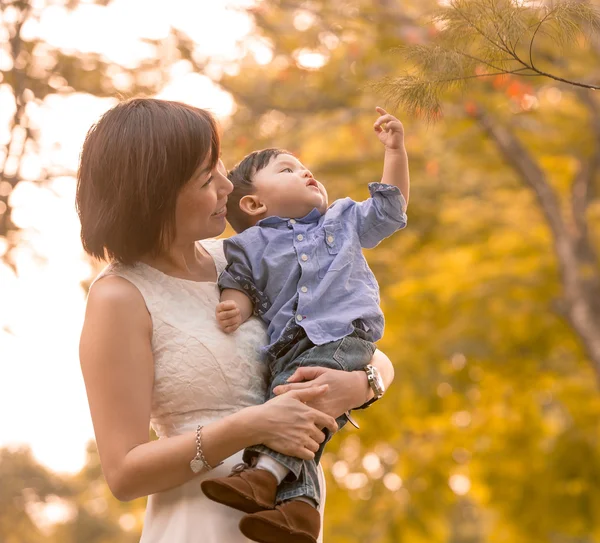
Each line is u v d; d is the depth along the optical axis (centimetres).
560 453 888
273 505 228
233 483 221
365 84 281
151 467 222
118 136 237
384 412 861
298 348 253
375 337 267
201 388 241
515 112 829
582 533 887
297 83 878
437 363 884
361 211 272
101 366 231
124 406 230
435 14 273
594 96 810
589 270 860
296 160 285
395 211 270
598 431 892
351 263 265
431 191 928
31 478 1683
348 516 951
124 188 237
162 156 236
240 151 845
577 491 878
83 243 245
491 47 265
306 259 262
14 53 536
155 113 239
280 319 257
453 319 917
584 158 905
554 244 867
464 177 941
